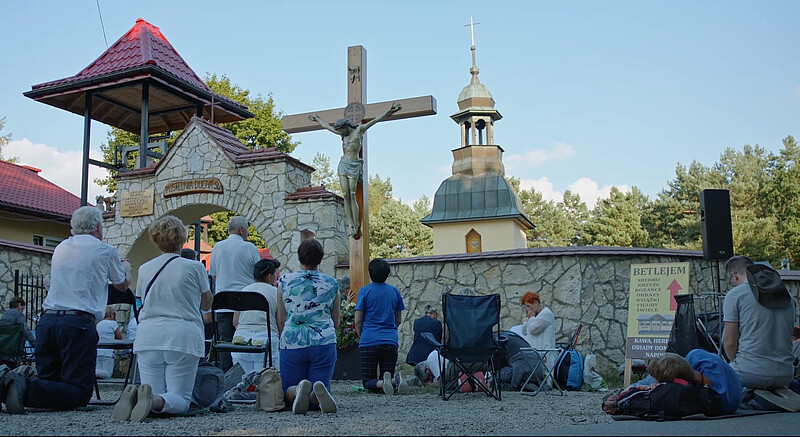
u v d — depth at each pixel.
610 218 50.62
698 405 5.59
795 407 6.10
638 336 10.04
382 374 8.44
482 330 7.95
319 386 5.84
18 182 23.80
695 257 12.76
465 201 37.34
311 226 13.82
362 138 12.53
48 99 18.25
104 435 4.61
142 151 17.30
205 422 5.31
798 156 51.44
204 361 6.35
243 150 15.52
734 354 6.35
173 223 5.95
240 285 8.46
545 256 12.48
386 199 64.12
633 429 4.90
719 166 53.09
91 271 6.16
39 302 15.06
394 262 13.48
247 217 14.41
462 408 6.74
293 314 6.22
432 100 11.96
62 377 6.10
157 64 17.28
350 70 12.62
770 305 6.19
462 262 13.08
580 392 9.05
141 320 5.77
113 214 15.75
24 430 4.82
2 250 14.85
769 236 43.97
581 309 12.18
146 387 5.38
